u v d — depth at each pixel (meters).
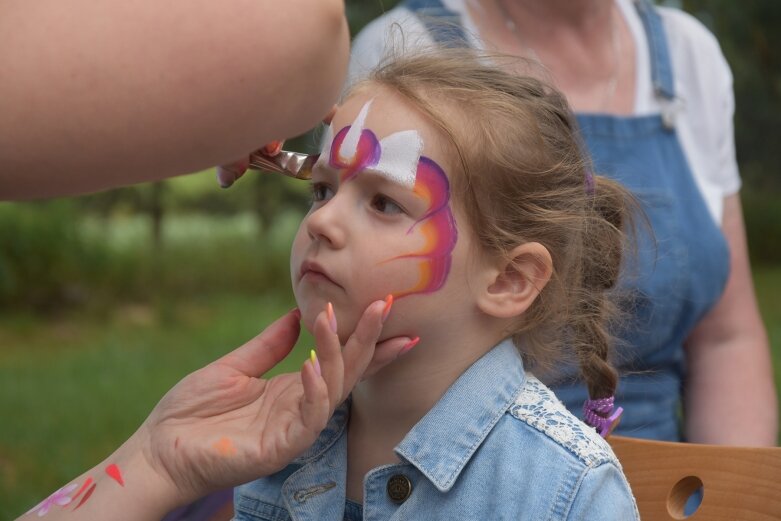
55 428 4.86
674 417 2.13
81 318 8.05
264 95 0.88
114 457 1.34
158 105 0.85
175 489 1.30
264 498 1.54
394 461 1.46
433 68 1.51
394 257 1.34
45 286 8.20
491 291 1.43
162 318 8.09
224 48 0.85
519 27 2.19
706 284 2.11
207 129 0.88
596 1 2.20
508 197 1.45
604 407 1.60
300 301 1.38
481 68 1.55
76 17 0.84
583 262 1.60
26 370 6.17
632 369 2.05
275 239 10.50
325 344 1.22
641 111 2.20
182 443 1.30
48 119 0.83
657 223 2.07
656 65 2.23
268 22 0.86
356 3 6.34
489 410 1.41
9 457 4.43
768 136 9.14
